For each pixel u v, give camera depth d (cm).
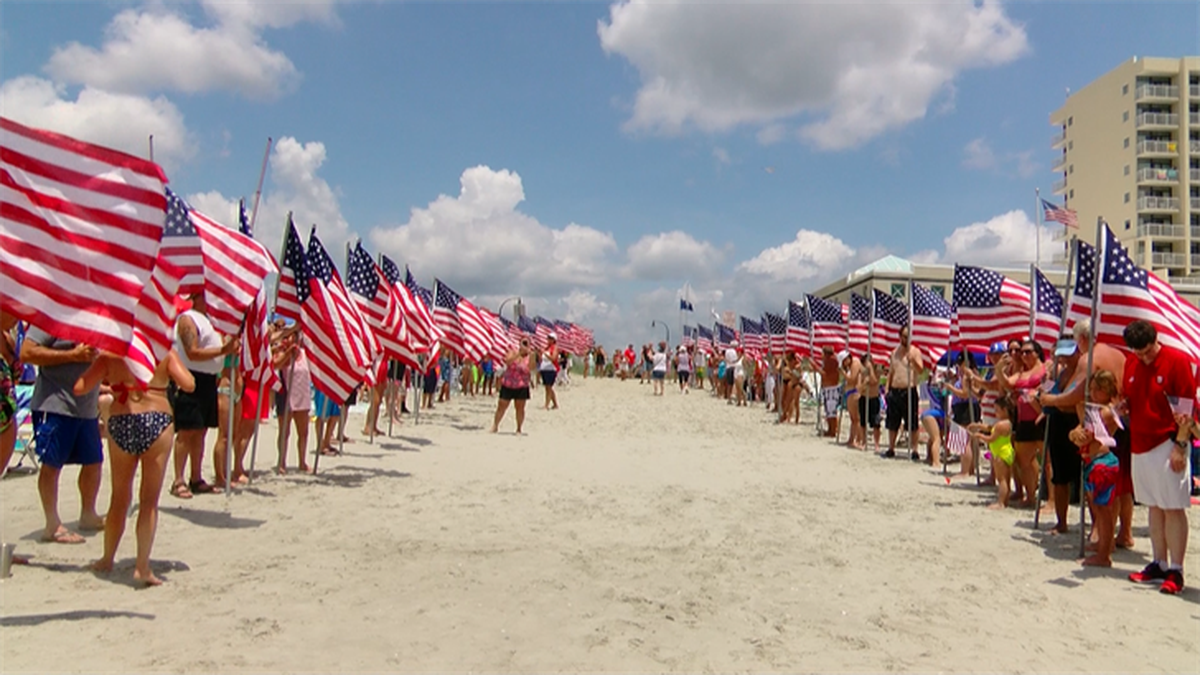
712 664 454
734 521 850
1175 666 467
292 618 504
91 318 462
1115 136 7600
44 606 507
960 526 852
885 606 570
